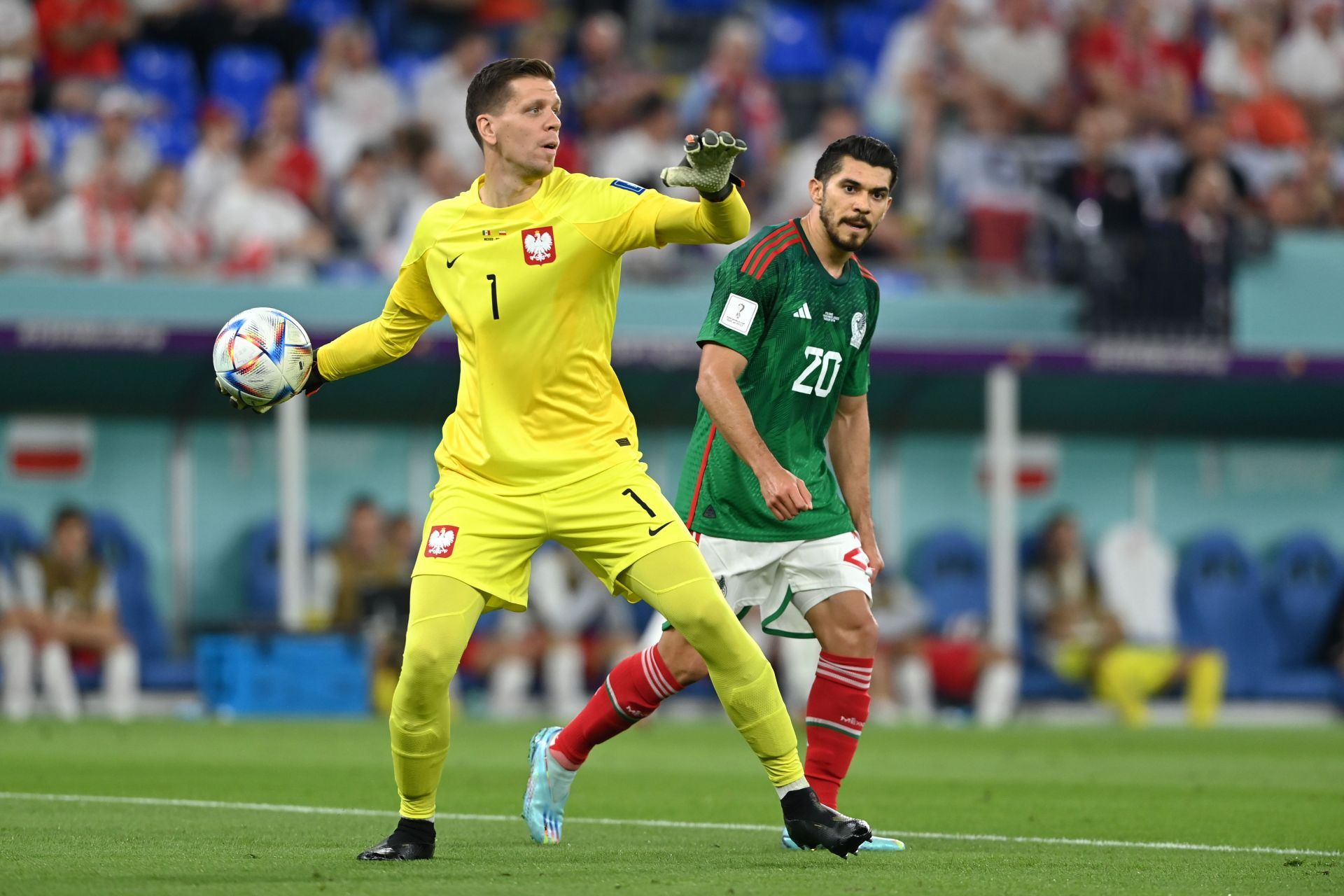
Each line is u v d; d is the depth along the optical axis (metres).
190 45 67.81
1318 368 59.91
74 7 64.00
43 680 52.44
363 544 55.84
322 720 50.50
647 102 66.38
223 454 57.78
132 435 56.62
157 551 56.97
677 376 58.47
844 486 22.91
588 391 19.17
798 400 21.83
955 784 32.66
